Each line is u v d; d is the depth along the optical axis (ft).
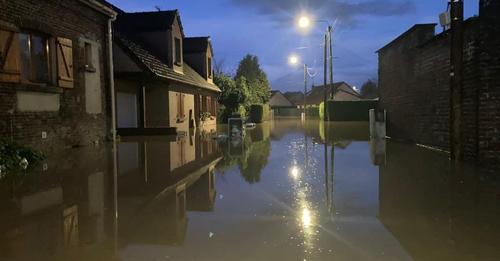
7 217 17.66
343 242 14.55
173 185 24.76
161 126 68.54
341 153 40.57
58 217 17.72
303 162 34.71
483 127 30.58
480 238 14.78
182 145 48.08
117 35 63.72
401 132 54.13
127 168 30.76
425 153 38.47
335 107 122.42
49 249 13.96
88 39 46.09
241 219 17.49
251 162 34.94
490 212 18.08
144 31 76.43
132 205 19.81
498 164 29.94
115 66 61.41
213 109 109.09
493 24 30.09
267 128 92.58
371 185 24.52
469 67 31.63
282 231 15.81
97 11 47.50
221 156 39.04
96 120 47.83
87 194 22.00
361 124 103.45
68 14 41.78
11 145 30.42
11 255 13.44
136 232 15.74
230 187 24.31
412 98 49.01
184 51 103.60
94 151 40.34
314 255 13.30
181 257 13.19
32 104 36.01
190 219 17.49
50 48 39.22
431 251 13.57
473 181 24.50
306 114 213.66
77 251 13.78
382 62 64.28
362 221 17.08
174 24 78.13
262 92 164.76
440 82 40.14
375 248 13.89
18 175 26.86
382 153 39.60
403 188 23.30
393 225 16.47
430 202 19.93
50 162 32.63
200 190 23.41
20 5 34.42
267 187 24.30
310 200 20.93
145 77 61.62
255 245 14.26
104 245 14.33
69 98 41.93
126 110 64.54
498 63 30.17
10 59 33.01
